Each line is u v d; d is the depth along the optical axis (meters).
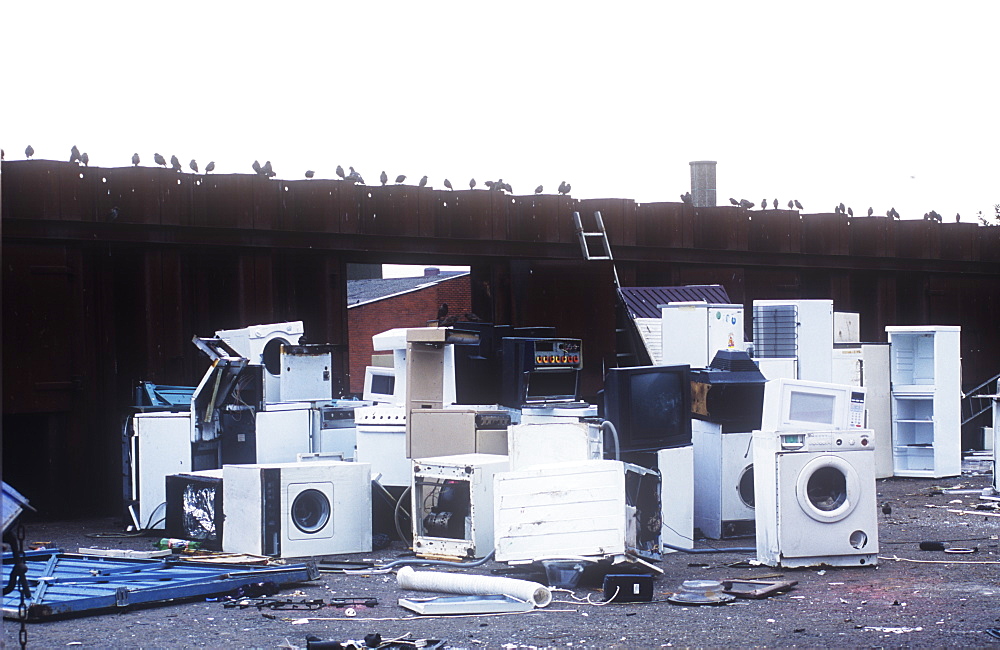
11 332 13.53
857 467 8.84
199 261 15.03
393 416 11.08
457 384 11.48
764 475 8.92
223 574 8.26
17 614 7.11
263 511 9.45
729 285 19.19
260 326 12.31
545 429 9.43
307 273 15.86
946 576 8.30
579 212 17.66
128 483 12.29
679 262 18.67
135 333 14.50
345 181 15.79
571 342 11.37
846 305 20.48
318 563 9.30
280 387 12.16
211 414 12.02
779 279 19.91
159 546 10.23
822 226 20.17
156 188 14.32
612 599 7.53
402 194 16.14
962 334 21.55
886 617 6.83
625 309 16.94
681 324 13.10
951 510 12.30
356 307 36.25
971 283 21.70
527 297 16.92
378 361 12.95
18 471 14.04
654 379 9.92
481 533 9.13
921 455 16.27
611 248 17.91
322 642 6.07
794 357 14.41
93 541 11.38
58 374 13.78
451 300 37.09
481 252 16.75
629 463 9.02
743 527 10.76
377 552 10.04
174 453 11.93
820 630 6.49
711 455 10.81
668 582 8.29
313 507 9.84
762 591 7.63
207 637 6.57
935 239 21.27
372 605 7.52
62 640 6.52
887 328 15.97
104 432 14.20
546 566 8.23
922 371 16.34
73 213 13.82
